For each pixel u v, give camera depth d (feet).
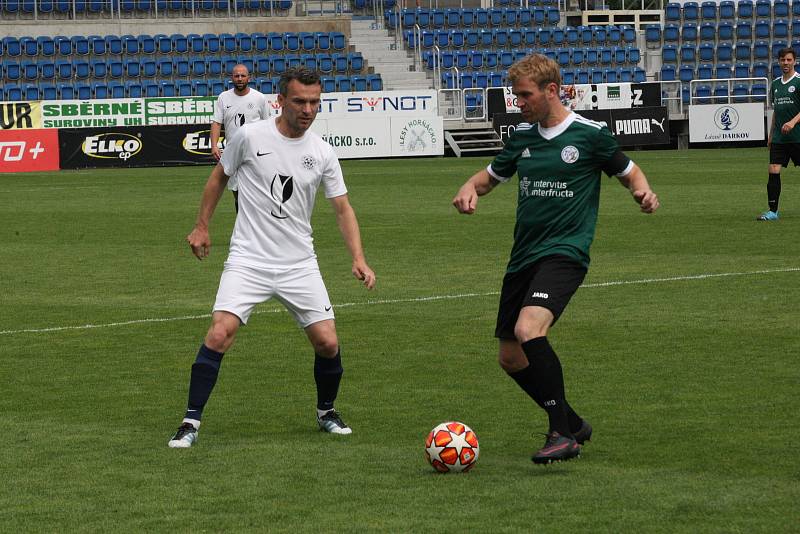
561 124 58.70
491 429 64.08
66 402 72.49
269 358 84.99
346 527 47.65
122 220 188.75
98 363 84.12
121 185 268.00
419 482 54.19
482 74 393.09
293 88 62.28
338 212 65.31
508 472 55.67
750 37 415.64
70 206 215.31
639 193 57.77
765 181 236.02
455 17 420.36
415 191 232.94
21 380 78.89
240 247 64.28
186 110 347.15
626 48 410.52
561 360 81.10
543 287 57.00
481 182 61.05
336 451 60.23
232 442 62.59
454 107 380.37
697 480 53.36
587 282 114.11
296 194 63.52
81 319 101.96
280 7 422.41
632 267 123.44
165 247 152.66
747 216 171.12
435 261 133.39
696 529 46.50
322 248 147.54
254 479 55.16
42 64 380.17
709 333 88.79
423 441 61.98
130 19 408.46
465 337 90.43
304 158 63.52
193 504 51.31
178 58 391.24
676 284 111.65
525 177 59.11
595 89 358.64
